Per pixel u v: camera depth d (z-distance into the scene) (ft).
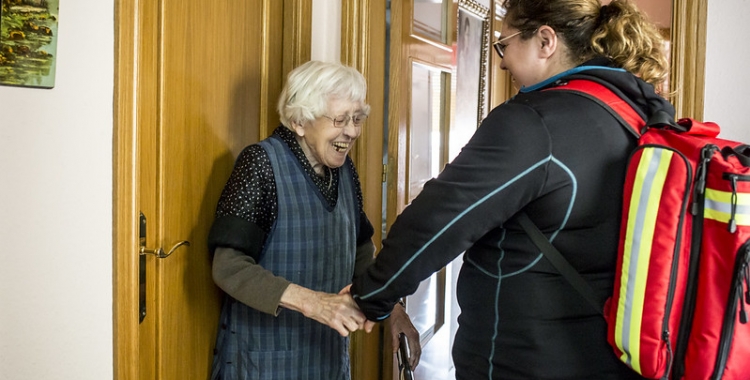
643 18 3.48
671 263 2.87
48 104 3.29
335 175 5.27
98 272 3.71
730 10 6.95
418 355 5.26
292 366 4.85
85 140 3.55
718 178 2.83
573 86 3.27
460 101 10.37
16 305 3.19
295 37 6.21
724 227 2.81
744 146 3.06
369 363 7.52
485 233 3.22
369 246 5.79
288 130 4.97
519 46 3.59
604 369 3.23
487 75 11.38
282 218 4.73
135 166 3.91
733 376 2.90
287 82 4.91
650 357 2.91
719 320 2.85
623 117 3.18
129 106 3.84
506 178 3.02
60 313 3.45
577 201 3.08
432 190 3.21
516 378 3.33
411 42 7.83
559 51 3.49
